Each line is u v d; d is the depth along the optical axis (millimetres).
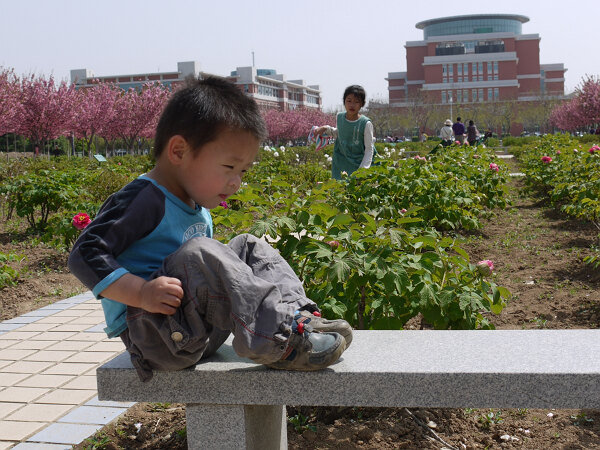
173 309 1950
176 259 2006
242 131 2010
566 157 12789
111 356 4426
